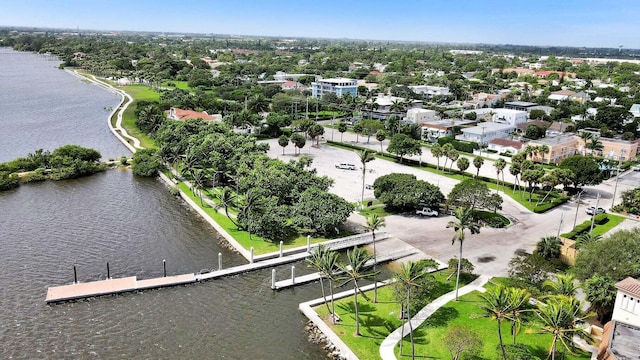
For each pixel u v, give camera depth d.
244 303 81.69
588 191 149.50
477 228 80.75
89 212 120.31
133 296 82.38
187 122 170.25
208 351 69.00
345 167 162.25
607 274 73.12
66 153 154.12
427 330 72.12
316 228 106.44
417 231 110.81
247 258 96.56
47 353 67.38
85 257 95.69
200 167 143.38
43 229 108.75
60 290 81.94
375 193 124.12
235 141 152.75
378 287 86.31
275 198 110.75
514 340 65.00
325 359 67.94
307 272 92.75
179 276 88.12
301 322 76.56
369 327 73.62
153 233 108.62
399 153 173.12
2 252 96.56
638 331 63.53
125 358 66.94
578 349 66.75
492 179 153.38
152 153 161.38
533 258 84.19
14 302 79.25
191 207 125.75
